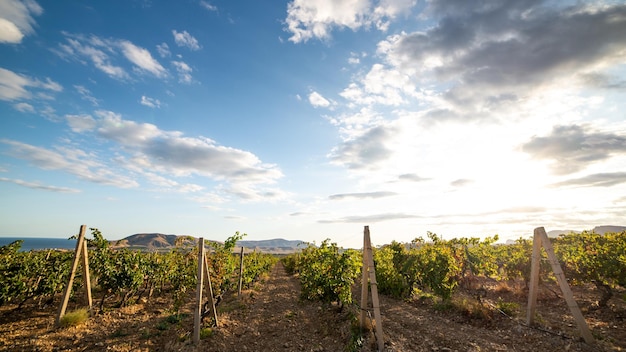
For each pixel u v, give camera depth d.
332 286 12.54
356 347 8.40
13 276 11.75
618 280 10.66
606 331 8.77
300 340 9.70
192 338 8.98
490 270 16.47
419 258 15.49
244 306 14.37
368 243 9.38
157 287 18.02
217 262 12.02
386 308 13.56
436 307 12.94
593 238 14.84
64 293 10.58
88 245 12.37
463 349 8.20
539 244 9.80
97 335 9.54
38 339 9.00
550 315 10.82
